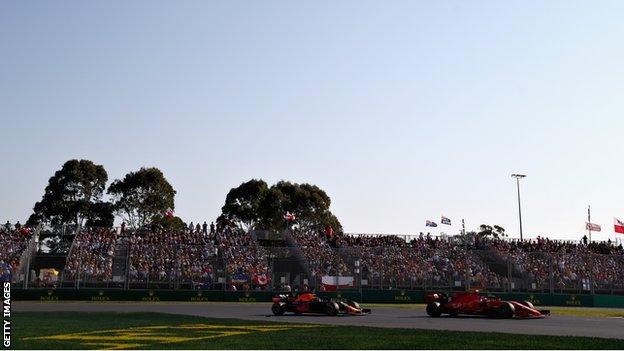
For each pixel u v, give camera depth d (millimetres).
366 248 55000
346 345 16484
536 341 17625
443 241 65062
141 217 97750
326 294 48406
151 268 48875
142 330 21031
